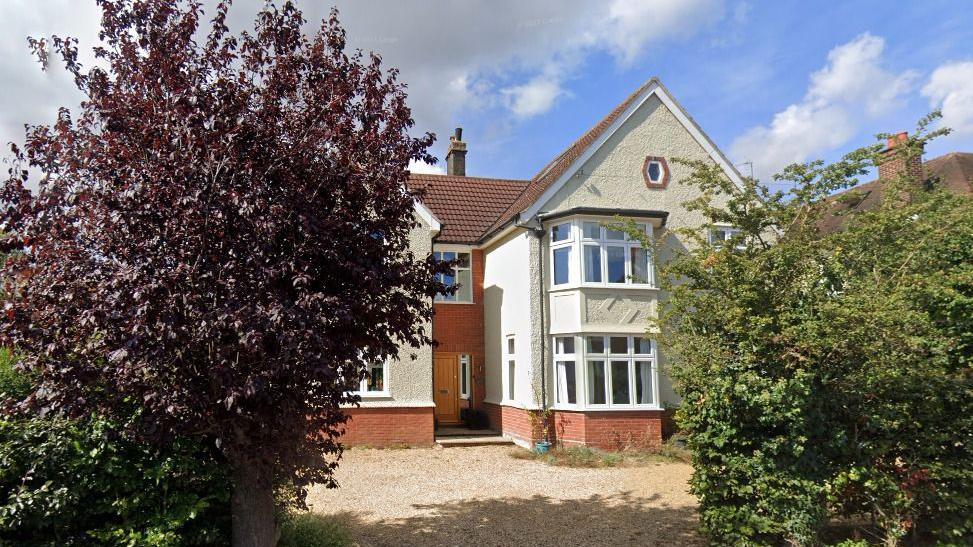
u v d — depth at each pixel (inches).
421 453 597.9
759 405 279.3
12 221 206.8
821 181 336.5
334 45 259.0
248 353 200.4
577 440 603.5
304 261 219.1
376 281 229.0
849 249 329.7
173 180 203.3
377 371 640.4
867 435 298.8
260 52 243.4
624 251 633.6
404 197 257.4
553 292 639.8
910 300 305.7
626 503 404.5
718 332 307.1
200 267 205.6
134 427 207.3
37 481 207.9
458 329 771.4
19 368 202.1
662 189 668.1
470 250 780.0
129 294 189.6
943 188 432.1
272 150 225.0
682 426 310.0
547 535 336.2
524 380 651.5
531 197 703.7
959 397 294.0
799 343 273.3
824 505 293.6
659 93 684.1
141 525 220.7
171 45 225.9
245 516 242.4
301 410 235.1
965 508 293.6
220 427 215.6
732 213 371.6
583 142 772.0
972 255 350.6
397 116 259.4
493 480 477.1
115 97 218.5
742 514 291.6
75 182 214.1
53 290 199.2
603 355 613.6
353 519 363.9
